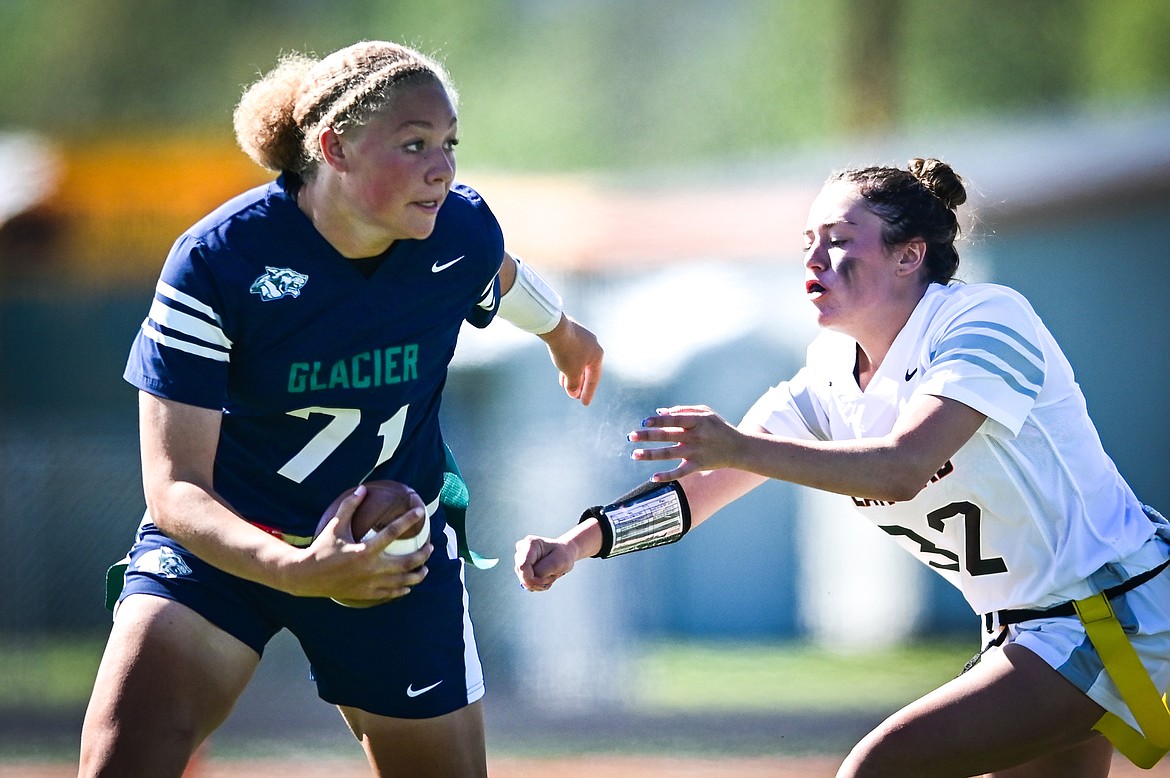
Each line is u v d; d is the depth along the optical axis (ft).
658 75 392.27
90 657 151.33
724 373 162.40
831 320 49.65
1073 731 46.70
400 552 40.45
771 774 99.35
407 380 47.19
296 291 44.42
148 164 189.78
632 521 51.88
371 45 44.19
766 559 169.68
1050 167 177.99
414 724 49.24
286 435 46.96
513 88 398.62
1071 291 176.45
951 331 47.67
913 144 208.64
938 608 167.12
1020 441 47.37
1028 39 342.44
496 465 140.56
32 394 188.75
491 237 48.42
